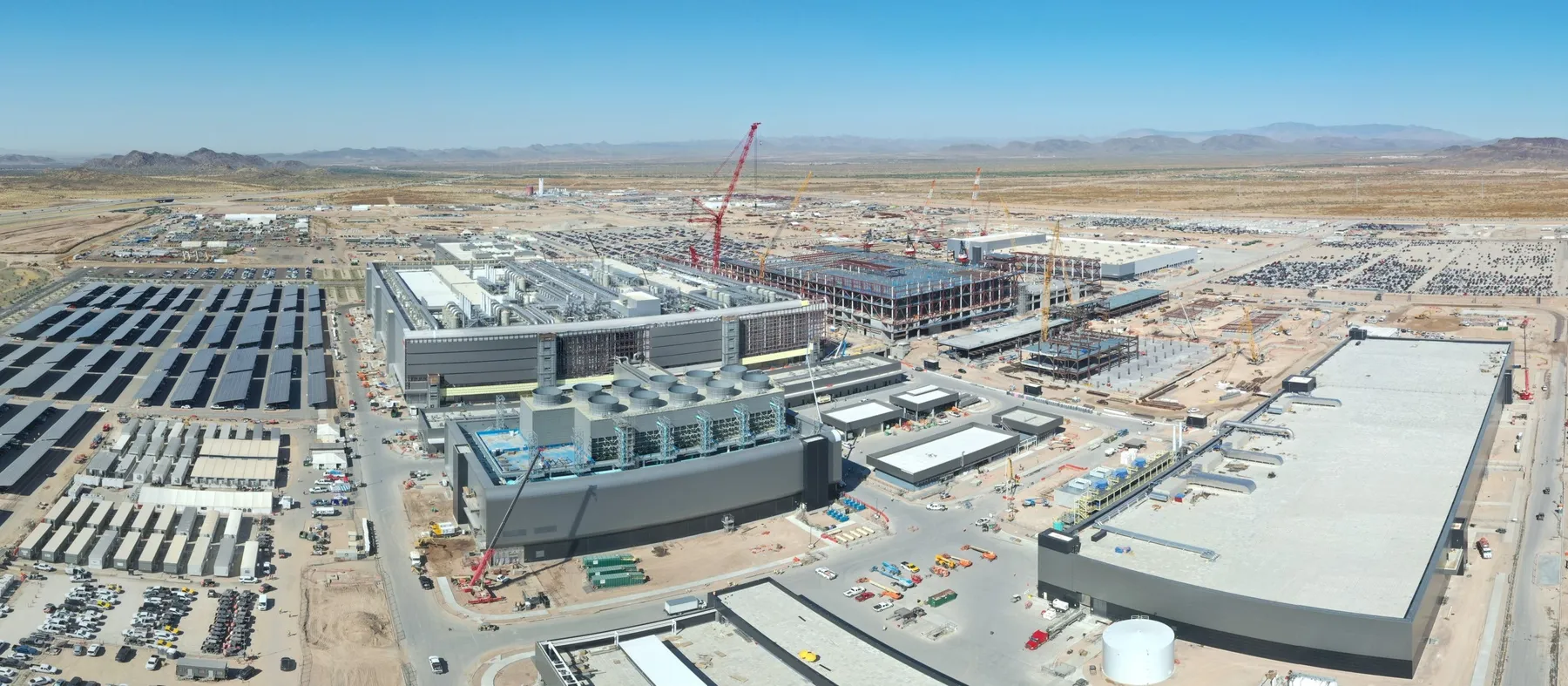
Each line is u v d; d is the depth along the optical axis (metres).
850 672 97.56
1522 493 155.00
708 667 98.88
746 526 147.38
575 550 136.12
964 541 142.00
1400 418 170.00
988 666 108.62
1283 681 103.31
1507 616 117.00
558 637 114.94
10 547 134.25
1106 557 118.62
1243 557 117.81
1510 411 198.25
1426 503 132.38
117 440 177.75
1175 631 112.38
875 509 153.50
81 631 112.75
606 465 141.25
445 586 127.38
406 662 109.31
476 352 197.12
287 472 166.12
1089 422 197.50
